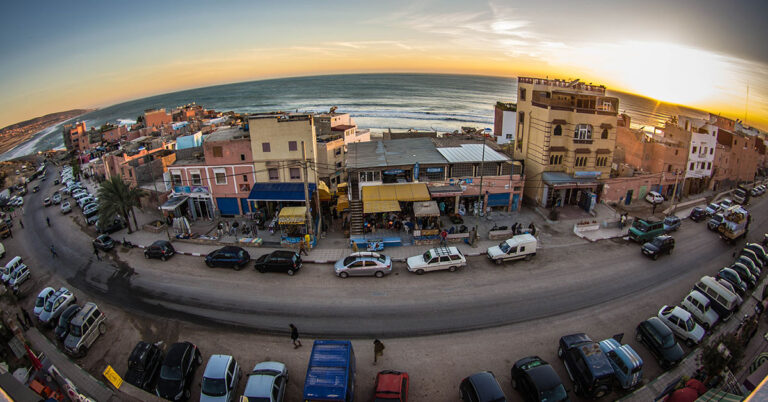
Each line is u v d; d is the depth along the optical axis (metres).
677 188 50.81
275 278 30.12
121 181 40.16
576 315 24.89
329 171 48.12
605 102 43.06
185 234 37.56
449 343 22.42
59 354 23.41
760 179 67.75
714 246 35.72
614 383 19.08
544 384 17.33
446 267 29.95
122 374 21.47
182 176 42.03
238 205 42.56
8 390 10.97
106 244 36.75
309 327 24.12
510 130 57.78
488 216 41.09
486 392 16.92
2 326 24.36
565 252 33.44
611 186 45.03
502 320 24.39
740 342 19.38
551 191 42.66
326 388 16.72
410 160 40.38
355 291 27.86
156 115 94.69
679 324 22.78
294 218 34.94
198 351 21.61
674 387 18.00
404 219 38.12
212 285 29.58
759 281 29.84
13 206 61.25
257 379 18.11
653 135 58.38
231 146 40.34
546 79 44.91
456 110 191.38
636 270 30.62
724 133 58.22
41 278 33.44
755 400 5.75
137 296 28.73
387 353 21.67
